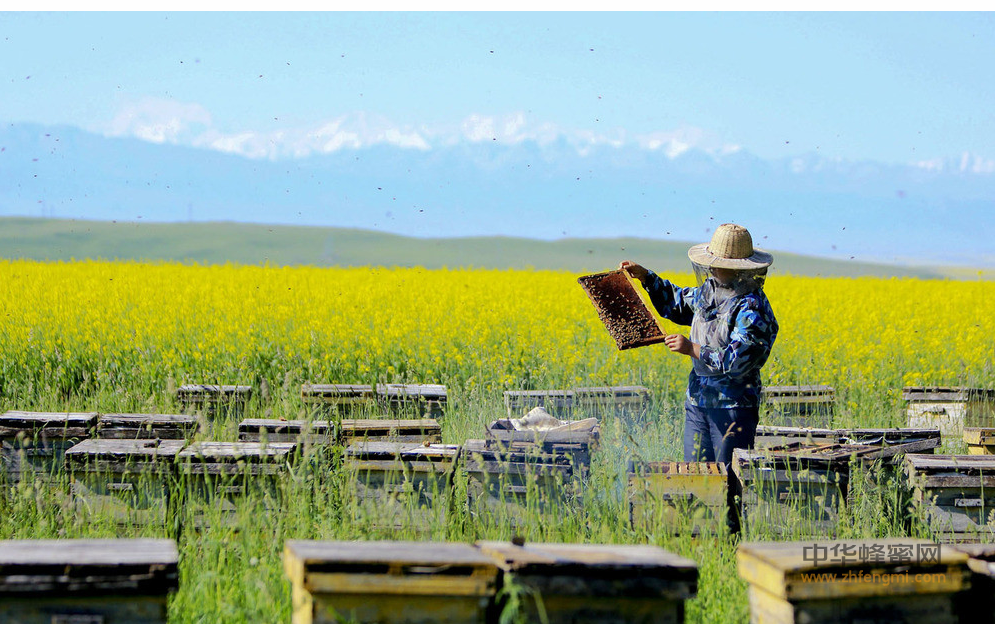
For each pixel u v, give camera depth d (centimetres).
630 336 914
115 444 802
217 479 777
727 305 925
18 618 434
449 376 1698
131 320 2109
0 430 866
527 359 1845
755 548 506
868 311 2883
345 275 4053
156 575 440
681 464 827
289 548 478
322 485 820
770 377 1666
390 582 445
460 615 453
